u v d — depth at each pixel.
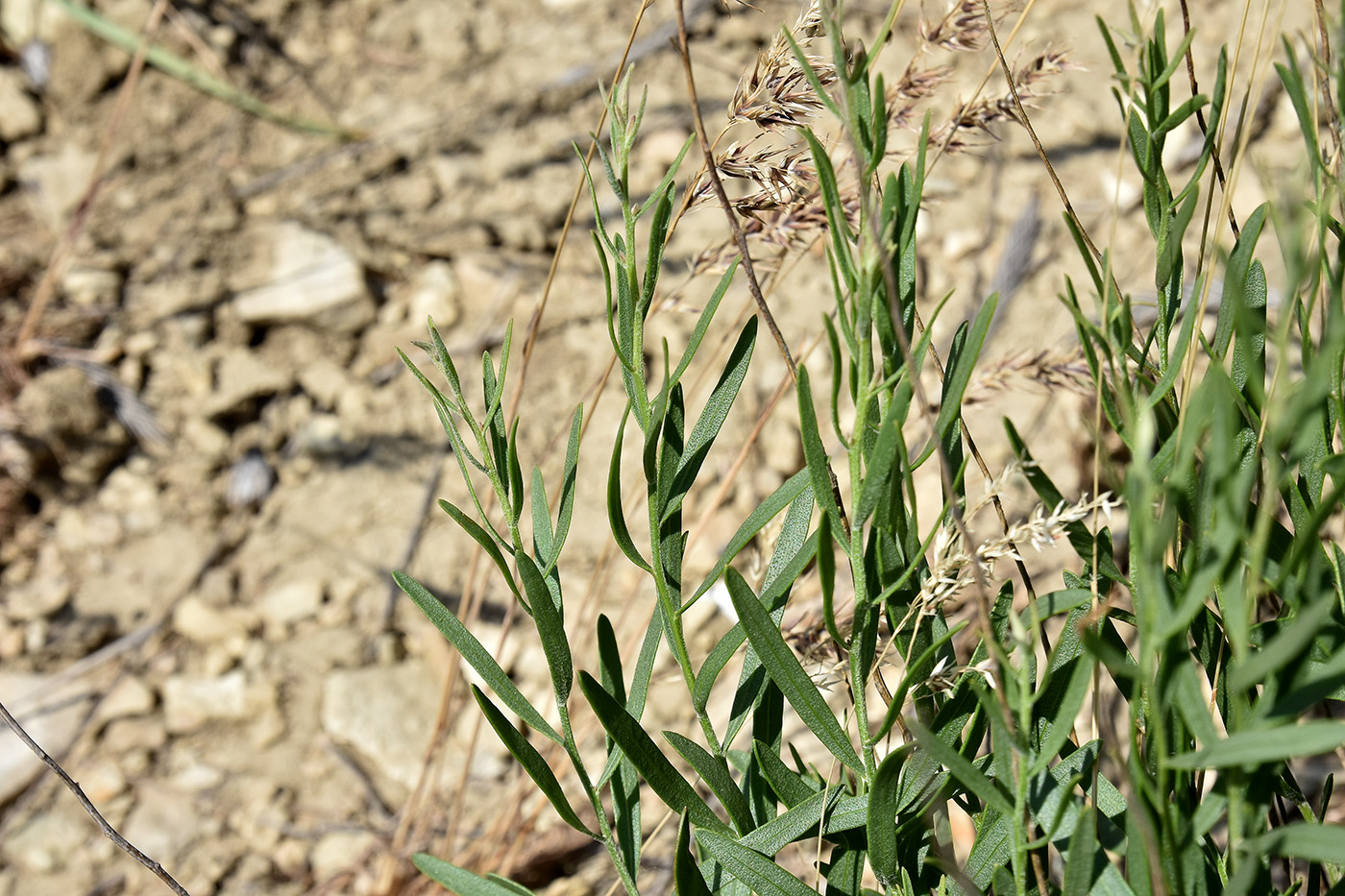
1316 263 0.52
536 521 0.56
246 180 1.43
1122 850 0.53
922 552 0.52
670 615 0.55
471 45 1.53
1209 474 0.51
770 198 0.56
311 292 1.29
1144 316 1.09
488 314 1.27
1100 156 1.26
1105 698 0.82
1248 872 0.49
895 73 1.28
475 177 1.38
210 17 1.54
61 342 1.28
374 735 1.03
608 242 0.53
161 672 1.10
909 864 0.55
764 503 0.54
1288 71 0.51
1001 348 1.14
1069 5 1.37
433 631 1.09
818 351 1.16
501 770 0.99
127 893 0.95
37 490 1.21
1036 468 0.55
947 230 1.25
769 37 1.43
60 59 1.50
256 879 0.95
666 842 0.90
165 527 1.20
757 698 0.57
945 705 0.55
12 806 1.01
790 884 0.54
